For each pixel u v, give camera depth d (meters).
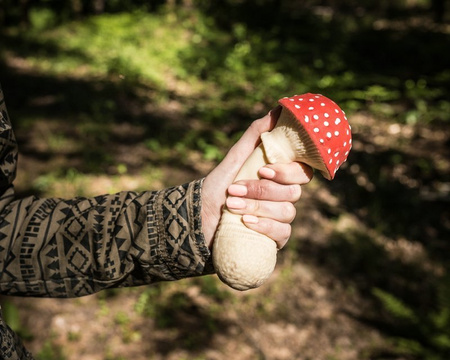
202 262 0.64
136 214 0.64
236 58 5.32
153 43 5.95
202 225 0.64
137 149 3.32
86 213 0.65
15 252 0.64
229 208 0.60
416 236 2.73
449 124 3.99
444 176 3.29
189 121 3.90
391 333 2.10
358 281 2.38
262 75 4.88
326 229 2.70
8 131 0.62
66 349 1.87
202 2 7.70
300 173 0.61
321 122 0.60
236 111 4.20
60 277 0.64
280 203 0.61
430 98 4.50
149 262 0.64
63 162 3.03
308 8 9.01
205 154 3.30
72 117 3.65
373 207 2.90
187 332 2.00
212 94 4.55
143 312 2.06
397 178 3.24
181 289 2.20
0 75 4.34
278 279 2.32
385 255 2.56
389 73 5.21
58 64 4.90
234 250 0.60
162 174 3.07
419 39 6.17
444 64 5.36
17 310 1.98
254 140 0.64
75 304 2.05
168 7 7.52
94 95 4.11
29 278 0.64
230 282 0.60
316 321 2.13
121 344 1.92
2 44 5.26
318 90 4.54
